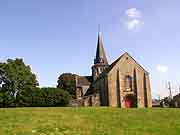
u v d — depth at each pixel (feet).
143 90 236.43
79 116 104.22
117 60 246.68
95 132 78.28
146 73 239.09
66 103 239.91
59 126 84.64
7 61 264.52
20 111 114.73
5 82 256.52
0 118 96.32
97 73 304.30
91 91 288.92
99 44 314.35
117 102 230.89
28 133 74.95
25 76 261.24
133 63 239.09
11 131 76.38
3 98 248.32
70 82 319.47
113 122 94.43
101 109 126.82
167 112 119.44
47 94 241.76
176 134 79.61
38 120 93.76
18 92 255.09
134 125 90.38
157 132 81.46
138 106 231.30
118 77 233.96
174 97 269.03
